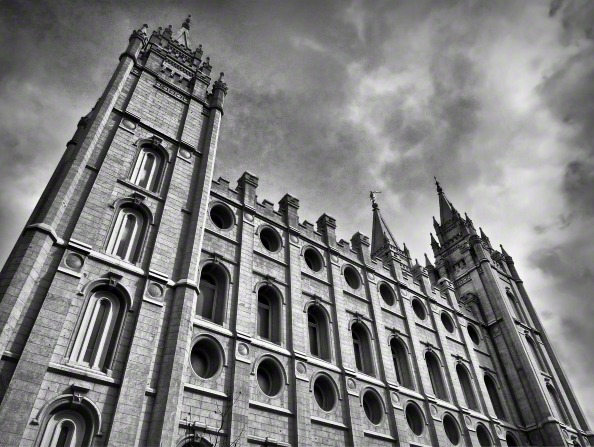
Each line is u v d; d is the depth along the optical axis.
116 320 17.59
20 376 13.83
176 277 20.19
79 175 19.56
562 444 32.75
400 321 32.44
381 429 24.53
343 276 30.73
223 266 23.45
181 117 27.06
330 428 22.08
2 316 14.18
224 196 26.67
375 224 48.62
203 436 17.22
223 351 20.25
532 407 35.47
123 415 15.27
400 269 36.91
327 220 32.81
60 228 17.92
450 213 55.75
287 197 30.95
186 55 31.95
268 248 27.80
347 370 24.91
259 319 24.05
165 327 18.33
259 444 18.91
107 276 18.05
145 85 26.33
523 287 48.81
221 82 31.06
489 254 49.41
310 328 26.45
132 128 23.64
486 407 32.97
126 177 21.77
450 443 27.70
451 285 41.78
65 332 15.89
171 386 16.53
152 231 20.98
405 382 29.25
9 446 12.66
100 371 16.02
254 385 20.50
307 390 22.17
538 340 43.69
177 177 23.72
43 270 16.38
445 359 33.09
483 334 40.38
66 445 14.23
